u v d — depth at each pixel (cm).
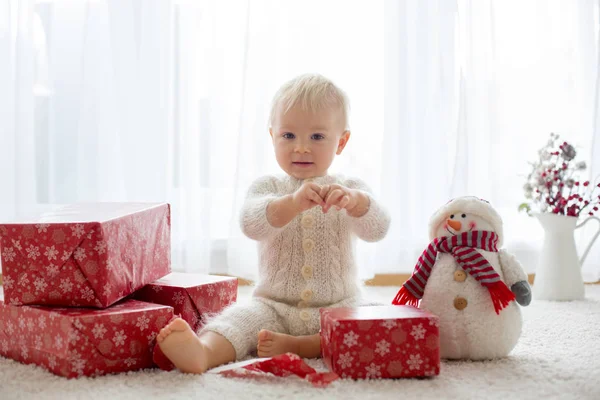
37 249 114
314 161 137
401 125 204
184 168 202
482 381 107
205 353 113
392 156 204
